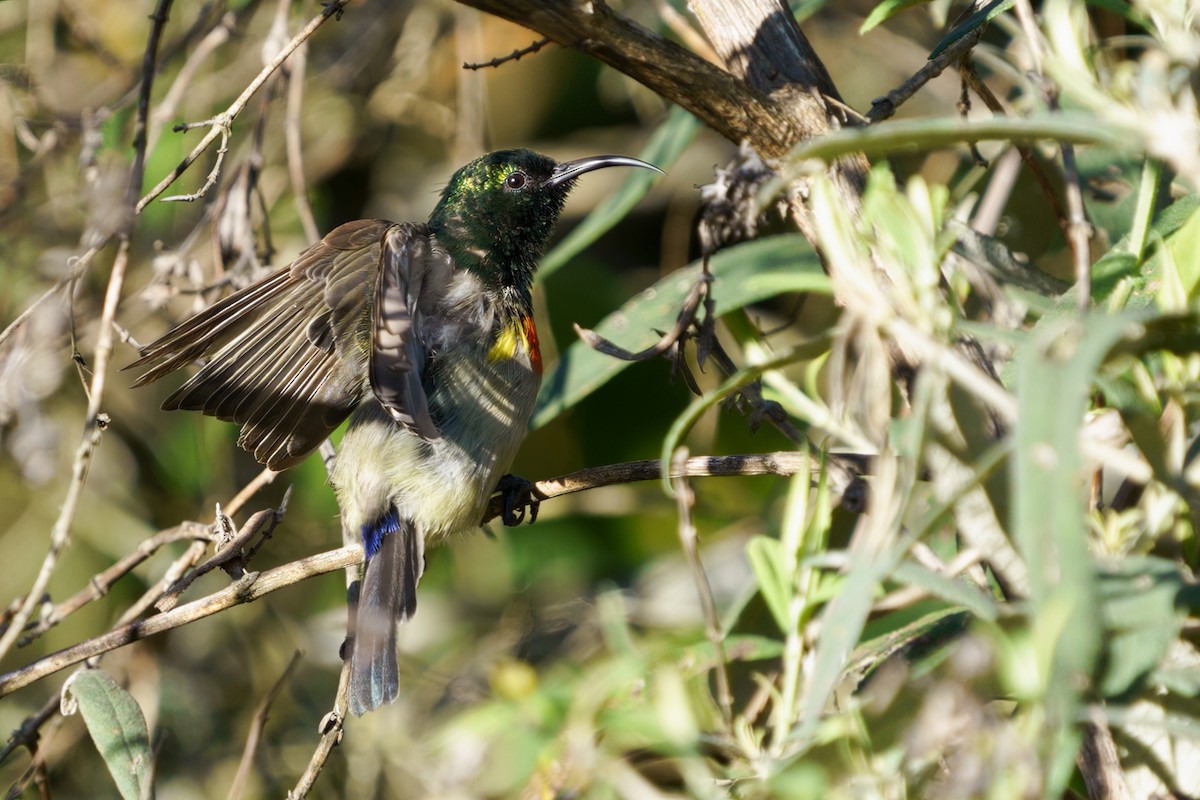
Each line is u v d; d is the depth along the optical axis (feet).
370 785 31.35
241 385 24.31
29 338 24.93
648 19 34.58
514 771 19.61
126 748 19.21
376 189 39.50
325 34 37.86
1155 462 12.62
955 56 17.71
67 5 32.86
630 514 34.86
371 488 25.39
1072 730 10.50
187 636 34.45
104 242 20.97
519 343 26.53
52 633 34.14
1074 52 13.03
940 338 11.99
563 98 40.27
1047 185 19.53
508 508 27.25
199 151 20.51
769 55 18.20
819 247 16.79
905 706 13.91
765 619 19.10
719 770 15.23
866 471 16.40
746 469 17.71
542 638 31.86
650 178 27.45
